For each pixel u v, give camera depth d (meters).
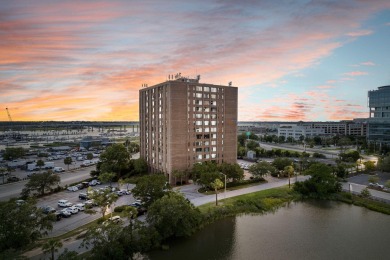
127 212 57.09
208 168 95.75
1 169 108.75
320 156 169.62
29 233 47.31
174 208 59.03
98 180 106.44
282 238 60.81
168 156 103.50
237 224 68.44
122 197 84.94
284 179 111.62
